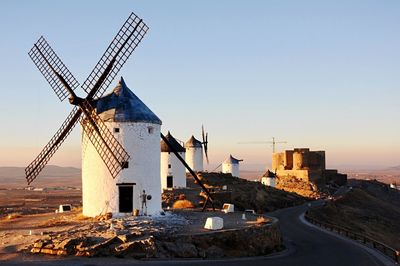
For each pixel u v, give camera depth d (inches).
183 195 2082.9
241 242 1125.1
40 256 938.1
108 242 968.3
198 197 2119.8
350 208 3198.8
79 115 1433.3
